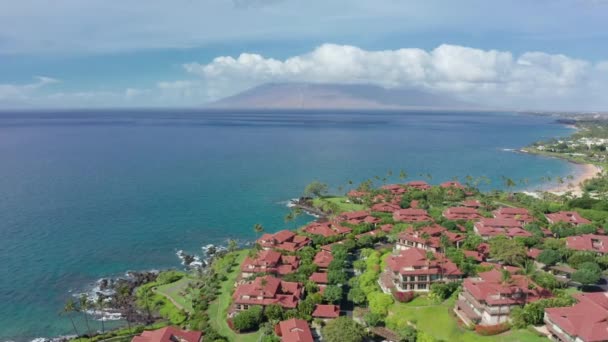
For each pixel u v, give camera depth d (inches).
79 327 4318.4
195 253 6230.3
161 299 4795.8
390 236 6048.2
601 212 7007.9
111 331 4215.1
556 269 4854.8
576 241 5497.1
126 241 6638.8
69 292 5017.2
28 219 7583.7
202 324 4153.5
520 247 4960.6
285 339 3725.4
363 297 4480.8
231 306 4446.4
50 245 6417.3
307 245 6102.4
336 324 3806.6
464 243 5693.9
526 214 6958.7
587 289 4515.3
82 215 7869.1
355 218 7145.7
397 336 3895.2
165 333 3671.3
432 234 5920.3
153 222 7578.7
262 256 5364.2
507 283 3993.6
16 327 4313.5
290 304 4340.6
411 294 4436.5
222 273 5359.3
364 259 5521.7
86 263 5816.9
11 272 5497.1
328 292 4478.3
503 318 3892.7
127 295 4884.4
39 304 4751.5
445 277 4670.3
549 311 3713.1
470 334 3796.8
